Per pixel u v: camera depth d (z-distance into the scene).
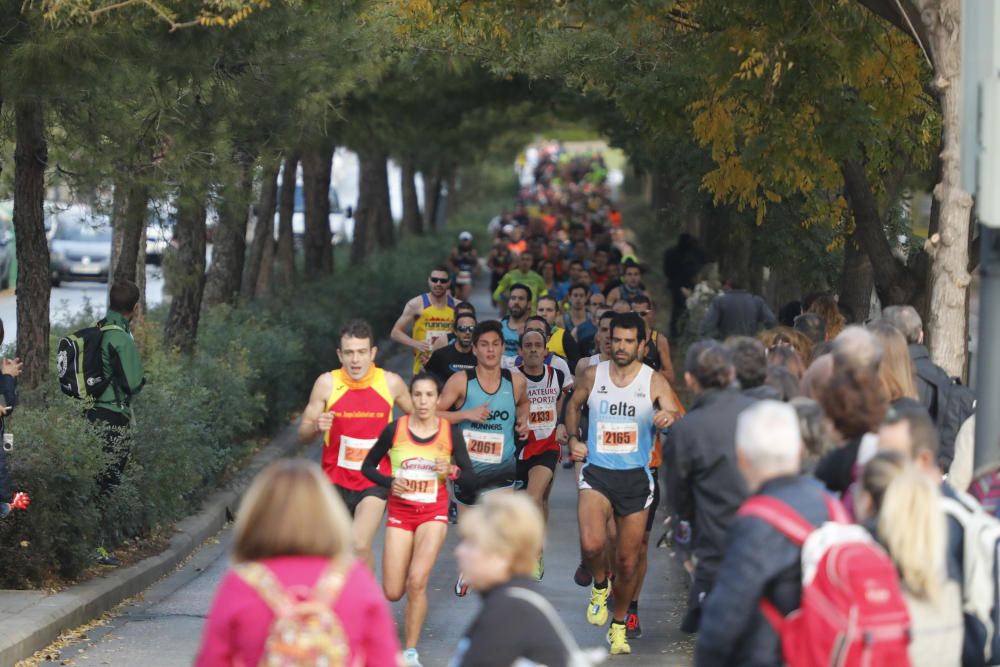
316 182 96.25
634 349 30.02
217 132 42.03
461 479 29.67
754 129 41.25
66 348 38.00
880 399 20.31
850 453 20.41
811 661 16.30
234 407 52.75
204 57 36.09
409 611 28.81
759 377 23.86
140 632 32.28
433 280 53.31
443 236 171.62
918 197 77.12
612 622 30.77
